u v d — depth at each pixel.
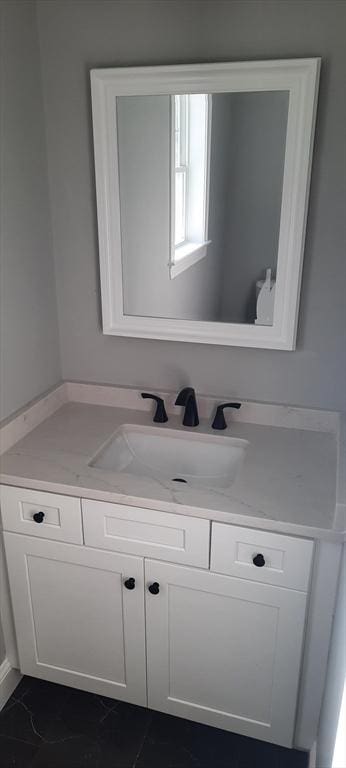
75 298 2.02
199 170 1.71
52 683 2.04
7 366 1.79
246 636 1.65
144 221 1.82
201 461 1.92
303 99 1.57
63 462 1.72
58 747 1.82
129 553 1.65
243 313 1.83
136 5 1.64
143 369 2.04
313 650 1.59
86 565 1.71
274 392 1.93
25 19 1.67
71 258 1.97
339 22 1.52
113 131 1.75
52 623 1.86
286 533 1.47
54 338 2.05
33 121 1.77
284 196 1.67
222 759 1.78
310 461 1.72
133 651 1.80
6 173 1.67
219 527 1.52
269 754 1.79
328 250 1.73
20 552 1.78
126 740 1.84
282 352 1.87
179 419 2.00
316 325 1.81
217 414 1.91
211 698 1.78
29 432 1.91
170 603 1.68
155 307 1.91
